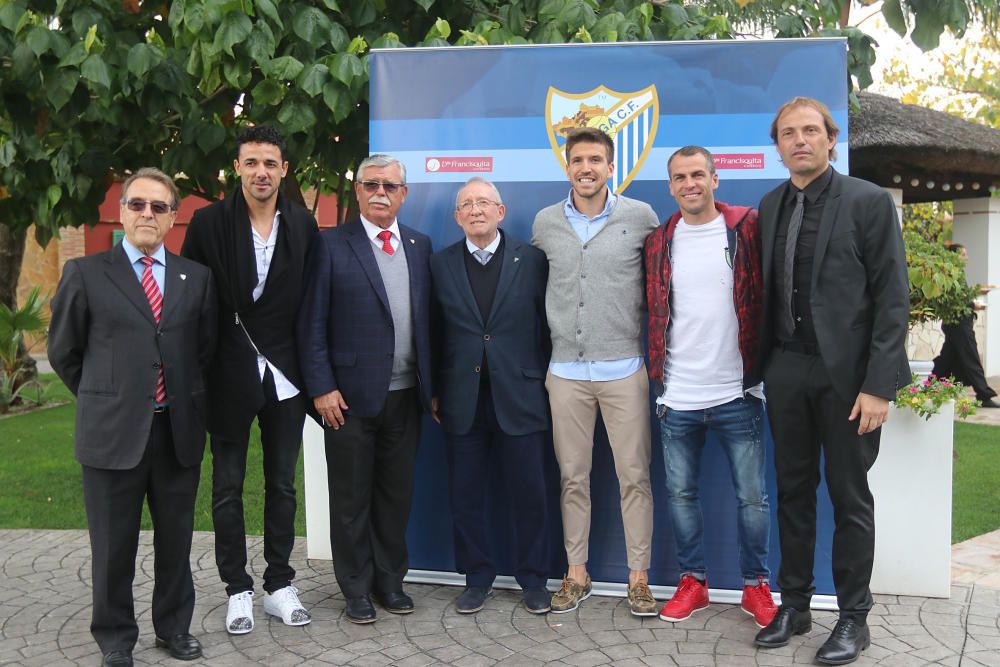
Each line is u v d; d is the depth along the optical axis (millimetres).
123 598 3053
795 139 2945
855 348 2938
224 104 4738
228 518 3385
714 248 3260
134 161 5168
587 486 3590
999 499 5305
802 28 5094
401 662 3098
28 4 4332
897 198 9602
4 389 9492
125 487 2969
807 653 3127
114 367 2912
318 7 4523
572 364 3465
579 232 3469
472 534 3609
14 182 4973
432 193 3893
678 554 3547
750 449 3348
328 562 4266
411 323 3480
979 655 3066
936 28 4484
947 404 3598
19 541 4668
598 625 3430
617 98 3746
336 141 4863
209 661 3125
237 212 3244
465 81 3848
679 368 3350
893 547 3674
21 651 3232
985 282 11125
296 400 3416
